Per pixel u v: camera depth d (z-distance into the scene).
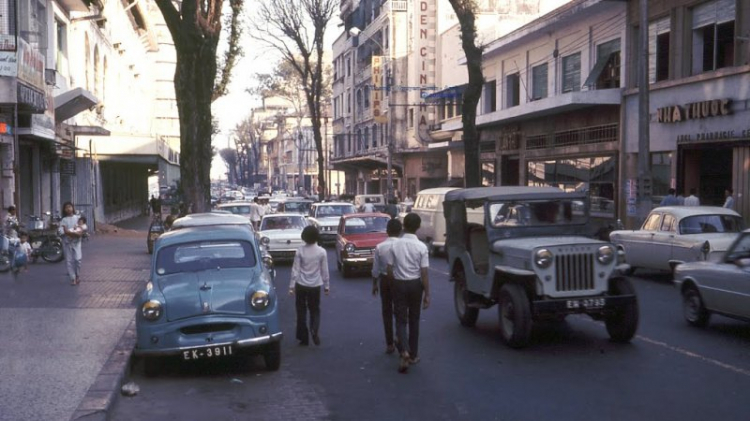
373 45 58.53
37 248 19.67
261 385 8.20
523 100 34.81
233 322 8.51
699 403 7.09
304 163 115.31
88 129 28.69
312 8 46.75
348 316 12.74
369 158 53.38
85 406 6.74
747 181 21.14
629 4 26.41
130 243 27.33
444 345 10.08
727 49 22.12
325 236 26.86
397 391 7.78
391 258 8.74
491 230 10.52
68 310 11.94
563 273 9.48
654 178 25.77
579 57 30.00
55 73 23.81
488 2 44.22
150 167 46.19
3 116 20.14
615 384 7.86
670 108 24.16
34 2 22.75
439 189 24.12
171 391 8.00
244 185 146.12
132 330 10.28
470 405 7.19
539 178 34.09
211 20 19.48
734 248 10.68
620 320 9.77
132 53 50.03
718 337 10.32
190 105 19.42
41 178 26.19
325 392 7.83
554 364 8.84
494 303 10.82
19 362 8.41
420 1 50.47
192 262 9.47
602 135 28.66
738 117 21.33
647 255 16.72
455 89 40.59
